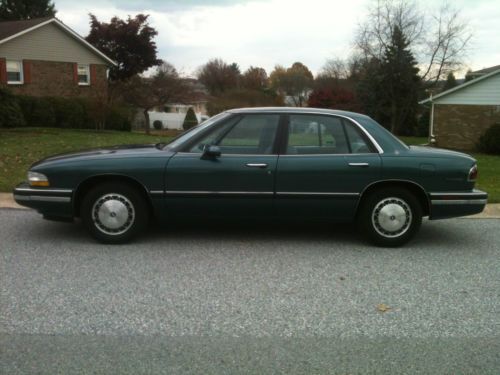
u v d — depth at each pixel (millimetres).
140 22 40500
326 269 5301
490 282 5012
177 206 5949
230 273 5109
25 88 27141
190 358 3438
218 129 6020
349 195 5957
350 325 3977
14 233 6453
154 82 32438
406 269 5363
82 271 5082
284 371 3299
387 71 36438
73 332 3771
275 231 6785
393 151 6047
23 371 3248
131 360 3398
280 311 4211
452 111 27078
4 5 41594
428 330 3916
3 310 4125
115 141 19438
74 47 29016
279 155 5941
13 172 10906
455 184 6051
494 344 3711
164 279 4898
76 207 6031
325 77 61219
